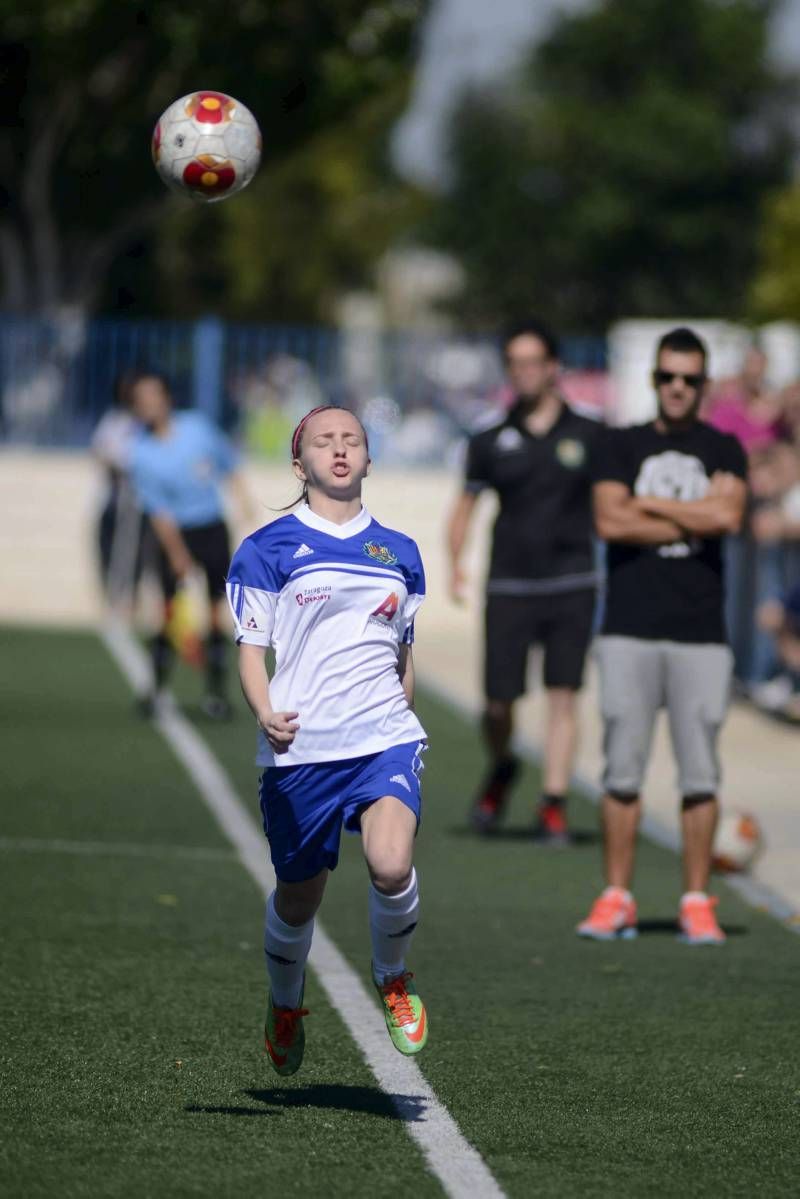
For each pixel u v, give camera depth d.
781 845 35.38
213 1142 17.42
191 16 100.94
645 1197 16.27
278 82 106.25
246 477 74.94
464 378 75.88
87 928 26.80
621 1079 20.12
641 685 27.14
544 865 33.53
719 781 27.47
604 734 27.50
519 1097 19.31
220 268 168.88
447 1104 18.97
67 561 74.56
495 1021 22.52
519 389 35.16
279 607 18.45
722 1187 16.62
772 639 53.78
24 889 29.38
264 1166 16.75
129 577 73.19
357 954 25.86
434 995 23.78
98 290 135.88
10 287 116.94
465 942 27.06
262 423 75.69
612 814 27.58
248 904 29.05
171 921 27.53
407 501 74.44
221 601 49.62
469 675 62.56
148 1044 20.83
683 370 26.73
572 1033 22.05
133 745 45.50
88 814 36.44
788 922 29.12
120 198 116.06
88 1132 17.56
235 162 22.19
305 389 75.81
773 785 41.78
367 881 31.86
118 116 108.81
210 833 35.12
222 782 40.84
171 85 107.31
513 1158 17.25
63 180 114.00
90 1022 21.66
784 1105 19.28
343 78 106.44
